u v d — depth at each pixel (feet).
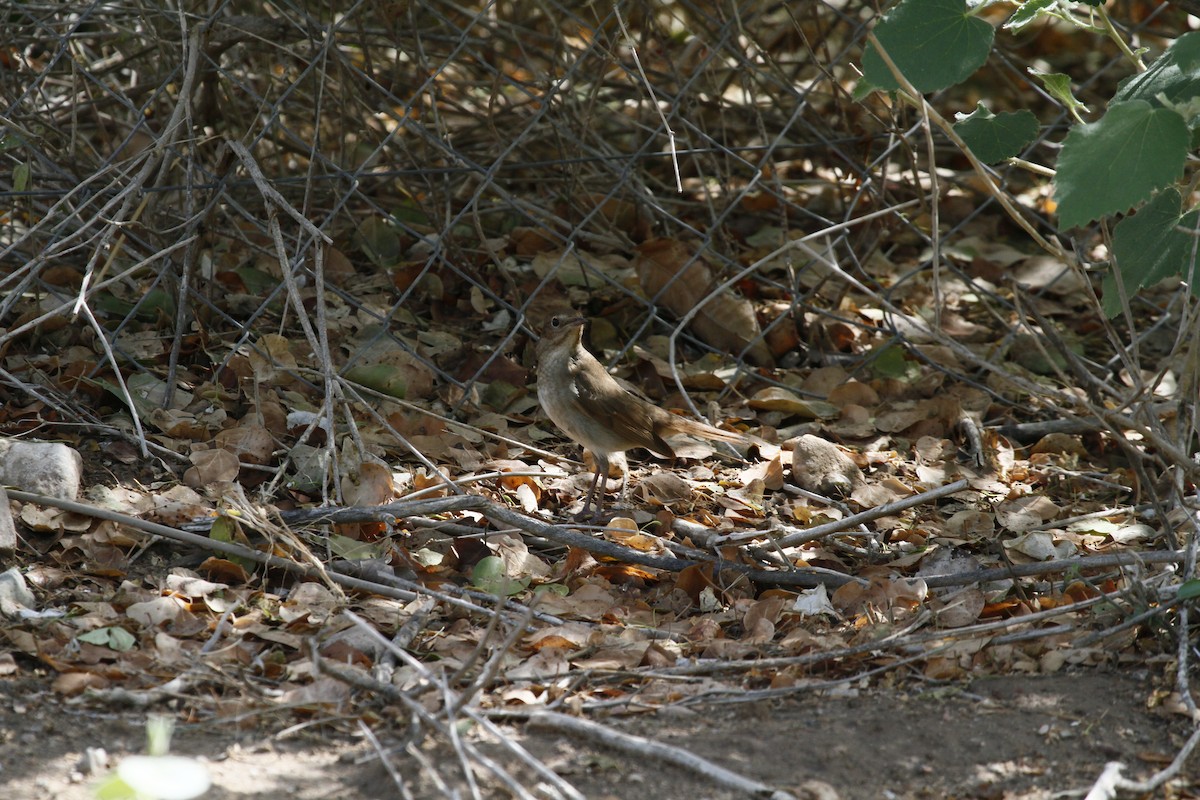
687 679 20.85
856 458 30.60
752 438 30.25
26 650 19.92
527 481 28.22
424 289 35.32
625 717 19.61
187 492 25.16
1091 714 19.74
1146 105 19.17
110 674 19.62
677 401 32.89
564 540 25.09
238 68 36.06
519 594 23.90
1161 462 25.45
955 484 27.61
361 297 34.47
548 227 36.29
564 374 27.73
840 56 35.04
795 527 27.48
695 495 28.66
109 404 28.35
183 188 28.99
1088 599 23.34
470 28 32.96
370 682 19.27
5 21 32.65
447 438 29.07
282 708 19.01
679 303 34.81
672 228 38.70
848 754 18.35
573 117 36.14
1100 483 30.04
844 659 21.71
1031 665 21.52
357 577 23.59
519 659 21.29
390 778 17.17
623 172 33.45
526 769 17.57
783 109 39.91
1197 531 22.61
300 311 26.37
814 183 39.45
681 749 18.22
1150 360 36.19
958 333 36.63
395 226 35.94
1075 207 19.24
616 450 28.17
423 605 22.58
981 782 17.88
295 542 22.98
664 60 41.75
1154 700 19.93
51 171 32.17
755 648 22.12
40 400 27.58
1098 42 55.31
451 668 20.71
